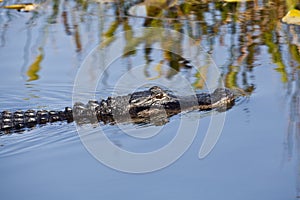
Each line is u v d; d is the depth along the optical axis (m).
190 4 16.55
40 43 13.89
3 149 9.09
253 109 10.01
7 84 11.82
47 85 11.80
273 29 14.36
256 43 13.45
